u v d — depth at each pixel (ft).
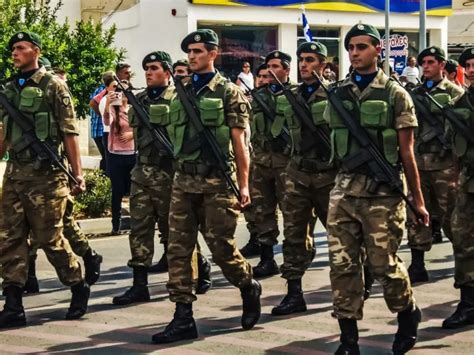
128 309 28.25
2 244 25.68
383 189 21.13
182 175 23.79
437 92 32.24
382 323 25.95
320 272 33.81
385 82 21.39
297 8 84.12
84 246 30.60
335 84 22.82
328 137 26.63
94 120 48.29
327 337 24.50
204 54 23.79
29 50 25.34
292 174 27.02
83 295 27.02
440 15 95.14
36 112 25.21
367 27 21.42
